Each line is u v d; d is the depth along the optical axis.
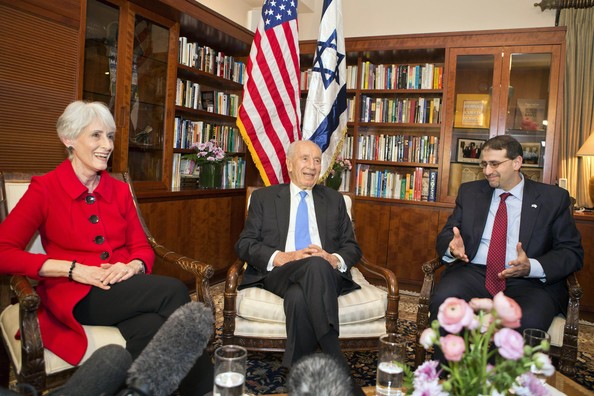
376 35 4.59
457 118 4.02
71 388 0.89
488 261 2.23
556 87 3.71
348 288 2.25
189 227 3.67
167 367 0.82
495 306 0.81
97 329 1.61
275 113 3.32
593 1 3.88
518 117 3.85
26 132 2.42
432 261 2.28
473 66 3.95
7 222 1.66
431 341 0.85
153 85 3.37
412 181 4.34
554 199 2.24
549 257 2.08
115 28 3.01
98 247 1.79
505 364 0.81
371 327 2.07
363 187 4.50
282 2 3.33
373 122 4.42
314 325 1.79
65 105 2.62
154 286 1.67
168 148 3.53
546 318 1.92
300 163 2.43
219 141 4.33
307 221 2.44
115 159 3.09
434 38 4.02
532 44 3.75
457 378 0.82
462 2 4.31
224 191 4.07
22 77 2.38
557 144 3.74
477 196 2.40
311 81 3.38
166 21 3.40
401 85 4.34
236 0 4.46
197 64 3.89
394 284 2.12
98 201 1.87
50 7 2.50
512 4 4.17
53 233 1.75
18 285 1.47
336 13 3.40
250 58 3.32
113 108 3.06
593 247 3.52
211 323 0.90
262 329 2.01
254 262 2.24
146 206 3.24
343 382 0.89
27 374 1.37
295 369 0.93
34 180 1.75
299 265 1.96
